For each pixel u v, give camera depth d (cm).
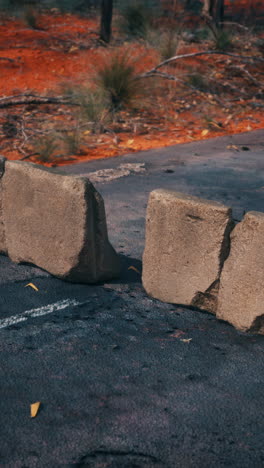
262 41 1648
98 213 459
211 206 407
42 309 438
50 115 1060
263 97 1270
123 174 789
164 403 333
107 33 1476
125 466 285
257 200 695
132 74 1148
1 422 313
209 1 1542
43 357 374
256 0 2183
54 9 1842
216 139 998
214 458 292
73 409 325
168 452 295
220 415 324
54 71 1284
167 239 437
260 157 894
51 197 467
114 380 353
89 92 1095
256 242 388
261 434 310
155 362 373
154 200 438
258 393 345
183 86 1275
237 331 413
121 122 1066
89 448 296
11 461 285
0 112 1057
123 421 316
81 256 462
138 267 520
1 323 414
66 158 873
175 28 1555
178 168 826
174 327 417
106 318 427
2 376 353
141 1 1658
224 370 366
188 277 432
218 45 1514
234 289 407
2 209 516
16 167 492
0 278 489
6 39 1490
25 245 504
